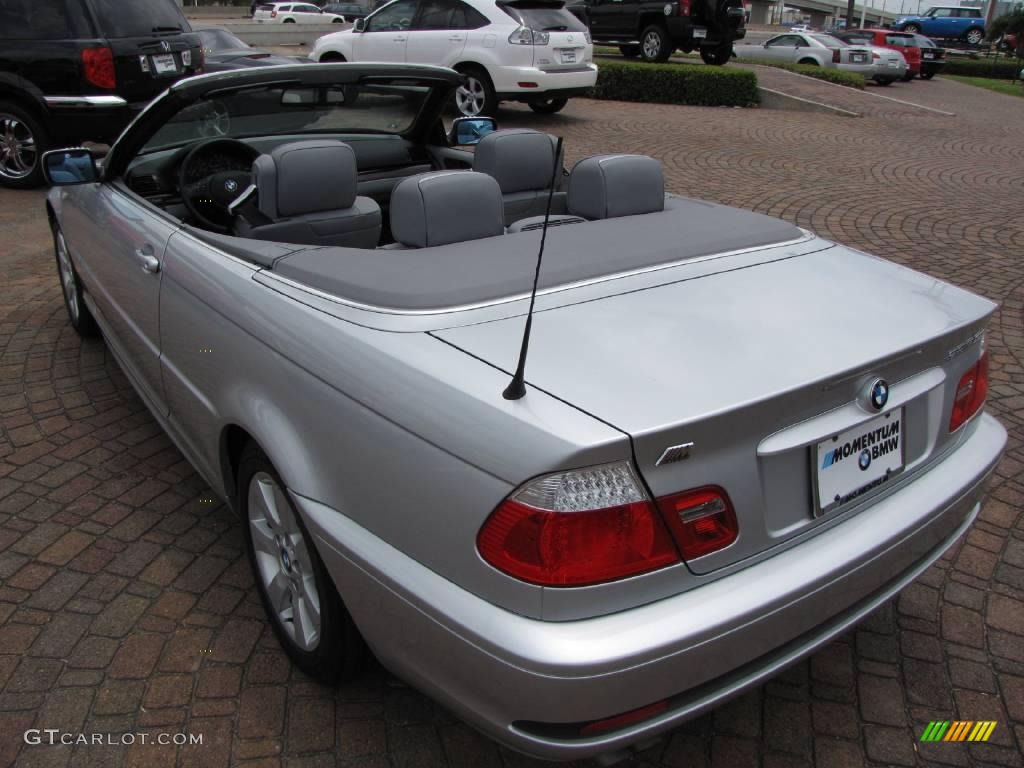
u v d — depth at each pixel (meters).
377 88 3.65
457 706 1.89
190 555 3.05
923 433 2.27
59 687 2.46
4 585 2.87
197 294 2.70
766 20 82.81
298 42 29.95
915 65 24.23
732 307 2.21
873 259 2.76
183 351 2.84
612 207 3.02
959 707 2.49
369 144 4.03
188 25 9.17
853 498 2.07
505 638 1.70
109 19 8.09
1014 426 4.07
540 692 1.69
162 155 3.67
